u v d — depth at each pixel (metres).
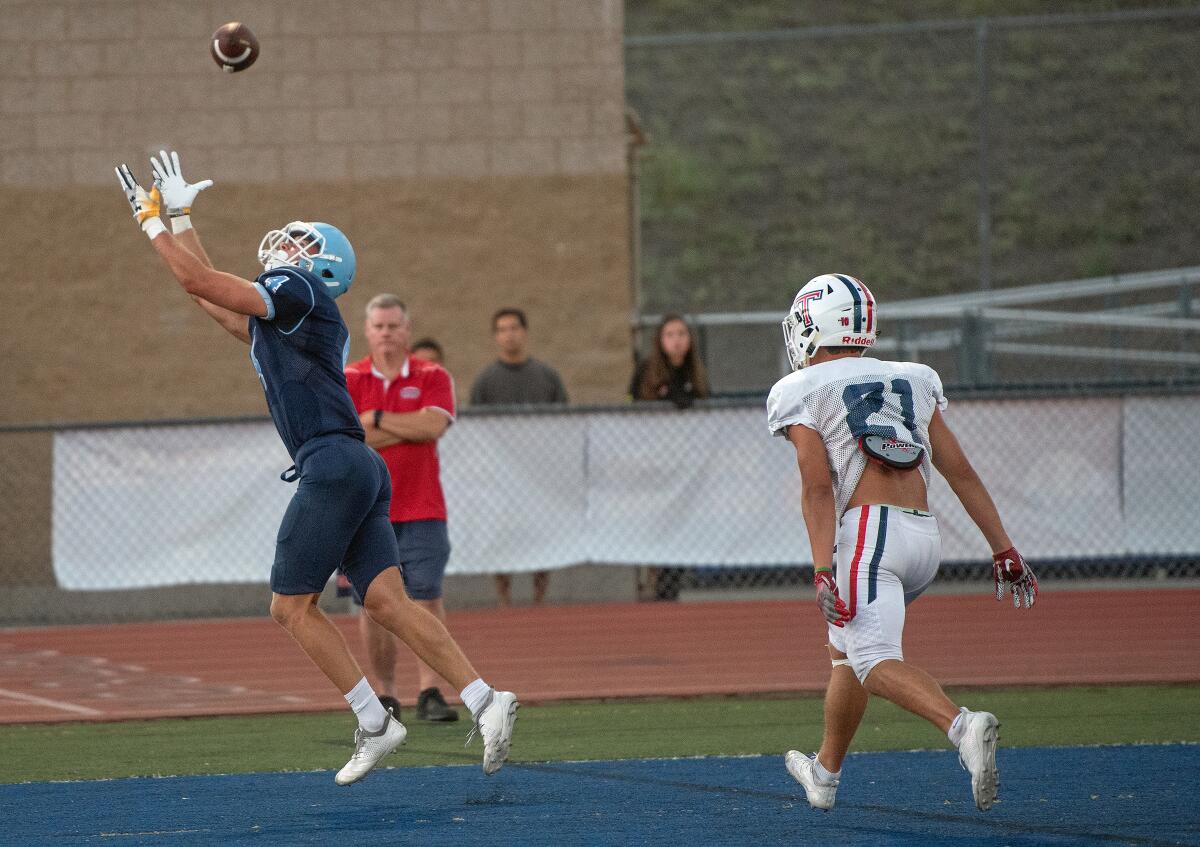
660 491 46.03
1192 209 120.44
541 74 54.44
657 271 117.31
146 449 45.06
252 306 19.92
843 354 18.22
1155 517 45.66
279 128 54.28
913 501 17.55
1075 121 130.88
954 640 37.25
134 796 21.14
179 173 20.48
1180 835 17.42
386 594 20.67
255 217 54.22
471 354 54.41
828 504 17.17
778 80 139.38
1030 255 117.44
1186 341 80.81
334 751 25.00
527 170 54.47
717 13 150.25
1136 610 42.16
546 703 29.81
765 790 20.73
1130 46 139.12
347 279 21.67
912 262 117.81
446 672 20.36
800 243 120.56
